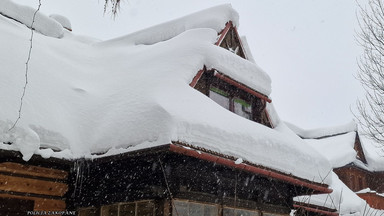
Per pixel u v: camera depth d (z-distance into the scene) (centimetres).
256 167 677
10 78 649
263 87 953
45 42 960
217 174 705
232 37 1025
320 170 879
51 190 661
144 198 614
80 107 725
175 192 614
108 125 653
